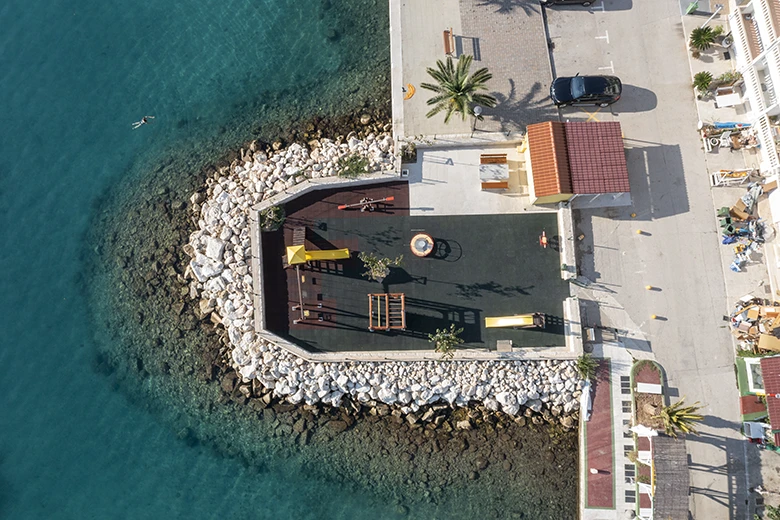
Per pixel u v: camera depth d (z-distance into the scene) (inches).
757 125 1253.7
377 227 1306.6
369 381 1259.8
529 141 1239.5
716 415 1211.2
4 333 1402.6
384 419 1284.4
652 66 1342.3
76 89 1517.0
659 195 1290.6
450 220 1301.7
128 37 1542.8
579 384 1234.6
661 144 1310.3
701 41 1301.7
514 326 1254.3
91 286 1409.9
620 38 1355.8
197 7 1550.2
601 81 1274.6
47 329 1401.3
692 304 1252.5
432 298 1280.8
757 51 1250.6
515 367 1248.2
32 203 1462.8
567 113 1325.0
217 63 1508.4
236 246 1318.9
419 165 1320.1
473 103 1312.7
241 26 1528.1
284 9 1526.8
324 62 1478.8
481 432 1267.2
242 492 1304.1
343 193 1323.8
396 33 1379.2
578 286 1268.5
